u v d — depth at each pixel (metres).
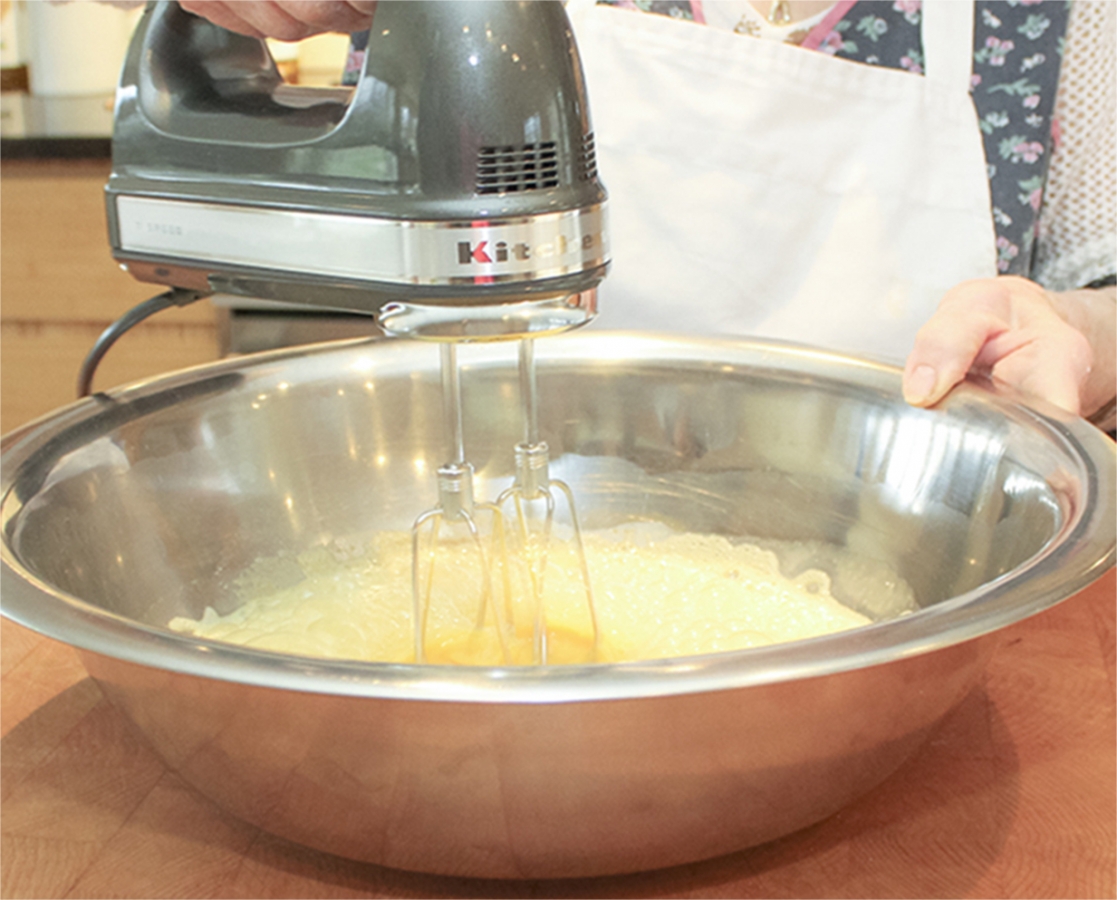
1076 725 0.44
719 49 0.76
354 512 0.59
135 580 0.50
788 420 0.58
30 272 1.33
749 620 0.54
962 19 0.75
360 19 0.43
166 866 0.38
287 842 0.39
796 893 0.36
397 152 0.38
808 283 0.80
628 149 0.78
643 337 0.61
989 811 0.40
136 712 0.35
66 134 1.25
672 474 0.60
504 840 0.33
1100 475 0.42
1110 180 0.79
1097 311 0.67
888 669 0.31
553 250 0.37
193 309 1.31
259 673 0.29
